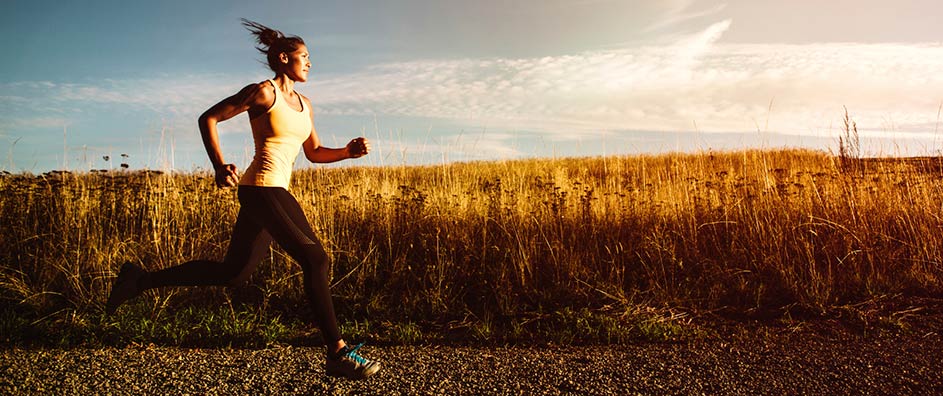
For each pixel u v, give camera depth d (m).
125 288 3.04
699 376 3.04
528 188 7.55
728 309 4.63
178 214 6.11
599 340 3.98
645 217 6.29
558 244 5.53
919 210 5.87
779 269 5.11
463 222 6.07
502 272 5.05
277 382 2.97
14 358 3.44
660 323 4.21
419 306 4.75
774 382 2.94
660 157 10.25
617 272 5.12
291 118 2.94
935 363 3.20
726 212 5.99
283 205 2.85
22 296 4.75
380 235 5.96
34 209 6.12
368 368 2.83
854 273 5.16
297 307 4.75
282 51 3.00
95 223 5.71
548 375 3.07
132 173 7.34
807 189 6.52
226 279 3.02
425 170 9.21
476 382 2.97
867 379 2.96
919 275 5.03
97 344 3.83
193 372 3.14
